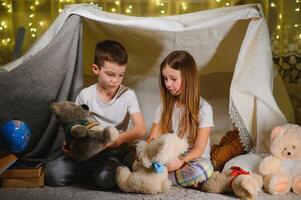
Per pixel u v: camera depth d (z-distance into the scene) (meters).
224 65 2.21
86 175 1.83
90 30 2.05
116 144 1.76
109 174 1.68
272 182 1.66
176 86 1.76
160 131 1.83
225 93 2.28
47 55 1.82
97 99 1.87
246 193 1.58
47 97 1.88
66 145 1.75
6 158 1.71
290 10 2.53
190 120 1.78
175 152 1.61
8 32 2.63
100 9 1.93
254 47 1.88
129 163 1.80
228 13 1.89
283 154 1.73
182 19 1.91
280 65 2.56
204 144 1.74
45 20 2.67
